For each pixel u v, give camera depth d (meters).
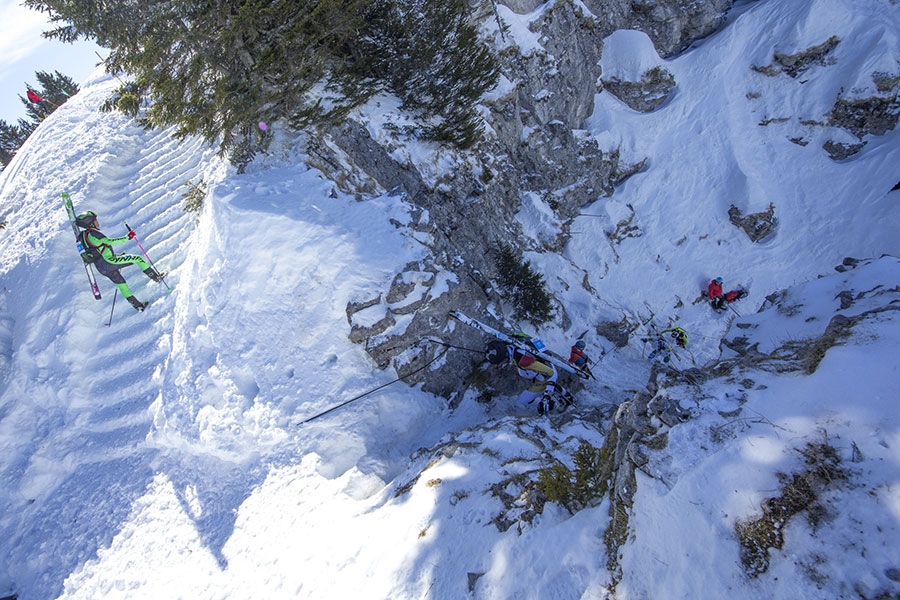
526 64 14.51
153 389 9.25
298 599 6.07
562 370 10.59
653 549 4.31
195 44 8.80
